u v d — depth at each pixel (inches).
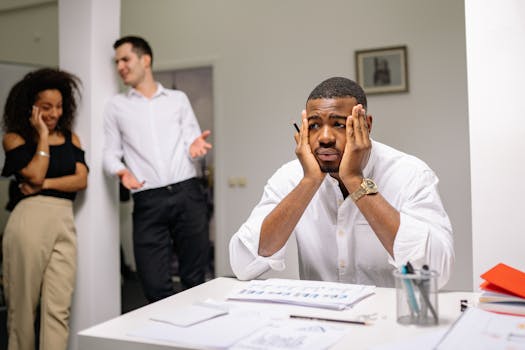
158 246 128.3
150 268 127.7
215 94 201.2
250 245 66.2
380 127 175.9
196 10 204.1
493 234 78.2
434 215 63.5
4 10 227.9
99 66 120.7
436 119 168.7
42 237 105.5
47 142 107.0
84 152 117.4
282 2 189.3
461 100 165.5
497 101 77.4
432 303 46.0
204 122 207.3
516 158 76.7
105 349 45.1
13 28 228.7
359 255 69.9
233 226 198.5
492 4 77.3
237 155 197.8
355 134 60.9
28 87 109.0
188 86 209.8
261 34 193.0
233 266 67.9
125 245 221.1
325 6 182.7
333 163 63.2
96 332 46.5
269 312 51.3
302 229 72.3
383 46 174.9
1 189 191.8
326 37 182.9
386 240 60.8
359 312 50.8
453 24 165.5
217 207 201.0
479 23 78.0
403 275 46.3
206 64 202.8
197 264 133.4
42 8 221.9
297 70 187.9
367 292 57.2
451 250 60.5
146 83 127.6
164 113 128.3
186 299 58.0
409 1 170.9
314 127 63.7
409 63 171.5
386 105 174.9
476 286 79.1
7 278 106.7
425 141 170.2
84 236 119.3
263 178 193.9
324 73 183.8
